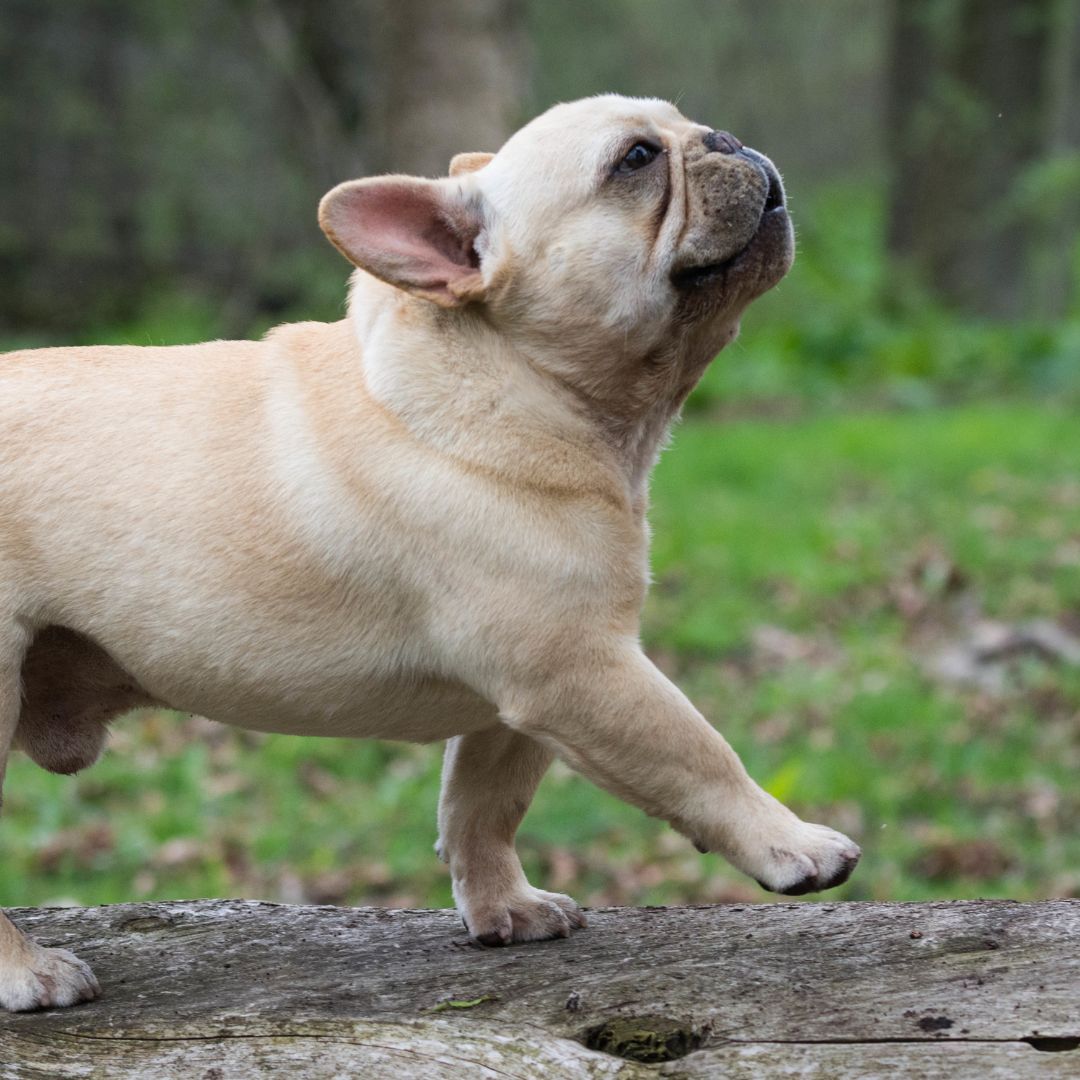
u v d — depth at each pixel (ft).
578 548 15.52
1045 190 104.17
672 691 15.49
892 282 111.45
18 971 15.87
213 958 17.06
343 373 16.28
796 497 64.80
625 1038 14.32
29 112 109.29
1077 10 139.33
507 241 16.05
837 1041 13.80
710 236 16.14
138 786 40.50
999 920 16.01
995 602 51.19
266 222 108.06
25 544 15.87
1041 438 73.97
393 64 58.29
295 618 15.81
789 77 168.35
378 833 37.19
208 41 111.55
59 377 16.53
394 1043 14.55
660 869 34.65
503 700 15.66
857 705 42.45
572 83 136.36
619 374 16.26
